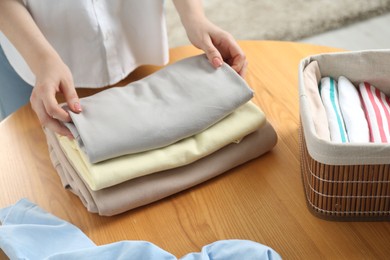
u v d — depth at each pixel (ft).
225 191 3.29
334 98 3.33
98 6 3.98
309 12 8.50
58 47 4.09
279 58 4.18
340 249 2.93
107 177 3.04
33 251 2.87
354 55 3.43
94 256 2.72
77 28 3.99
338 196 2.97
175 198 3.26
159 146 3.16
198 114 3.20
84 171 3.12
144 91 3.34
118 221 3.15
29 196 3.33
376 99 3.34
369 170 2.86
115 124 3.10
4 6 3.66
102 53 4.11
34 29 3.59
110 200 3.09
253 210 3.16
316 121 3.07
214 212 3.17
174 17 8.55
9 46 4.11
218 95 3.26
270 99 3.87
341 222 3.07
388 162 2.81
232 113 3.37
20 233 2.92
